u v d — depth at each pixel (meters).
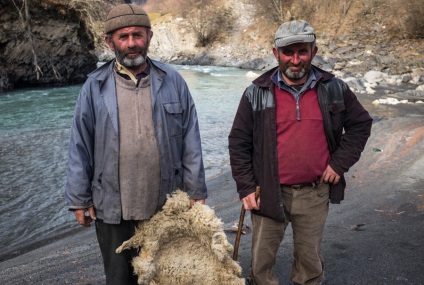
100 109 2.79
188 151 2.96
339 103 2.97
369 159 8.09
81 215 2.87
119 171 2.80
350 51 27.41
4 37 20.19
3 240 5.77
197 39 36.88
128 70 2.82
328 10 32.88
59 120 13.85
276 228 3.12
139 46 2.73
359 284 3.76
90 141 2.86
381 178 6.95
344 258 4.24
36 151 10.01
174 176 2.92
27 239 5.79
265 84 3.02
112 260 2.94
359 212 5.53
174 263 2.70
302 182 3.01
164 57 36.41
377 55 25.62
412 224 4.97
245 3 37.75
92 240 5.51
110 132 2.78
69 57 22.70
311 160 2.96
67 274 4.45
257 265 3.19
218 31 36.75
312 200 3.05
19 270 4.69
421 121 11.31
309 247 3.13
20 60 20.92
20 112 15.25
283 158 2.98
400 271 3.92
